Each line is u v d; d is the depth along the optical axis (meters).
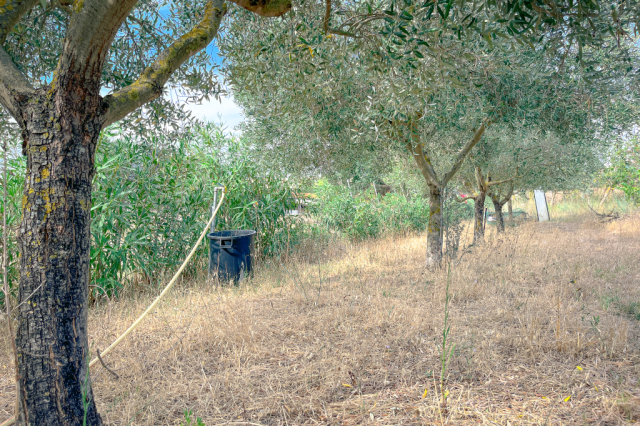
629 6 2.45
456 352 3.17
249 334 3.70
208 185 7.15
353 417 2.36
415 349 3.34
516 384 2.69
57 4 2.65
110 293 5.23
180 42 2.14
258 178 8.07
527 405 2.40
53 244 1.76
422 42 2.68
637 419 2.16
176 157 5.88
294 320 4.23
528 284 5.46
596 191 17.95
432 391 2.63
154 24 3.86
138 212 5.72
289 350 3.44
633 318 3.88
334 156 6.63
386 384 2.76
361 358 3.14
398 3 2.80
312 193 10.94
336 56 3.45
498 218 11.50
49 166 1.75
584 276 5.64
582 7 2.32
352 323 4.04
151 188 5.79
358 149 6.51
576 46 4.38
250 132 7.09
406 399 2.54
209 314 4.34
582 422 2.19
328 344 3.53
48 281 1.76
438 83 3.23
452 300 4.78
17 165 4.55
